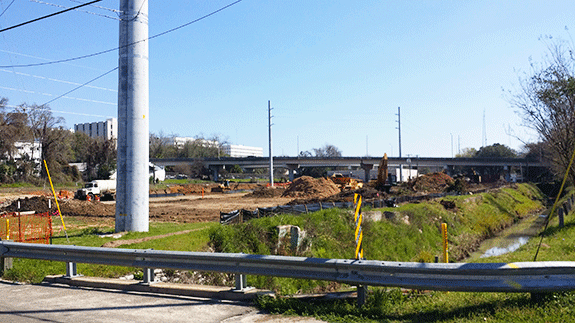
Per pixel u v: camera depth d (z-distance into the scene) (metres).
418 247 26.78
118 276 12.73
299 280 16.92
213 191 78.75
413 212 30.05
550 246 16.94
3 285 10.98
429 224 30.27
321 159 112.75
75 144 127.62
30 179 82.25
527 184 75.25
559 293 7.32
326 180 63.75
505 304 7.35
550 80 26.72
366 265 7.48
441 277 7.18
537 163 104.31
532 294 7.27
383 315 7.38
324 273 7.84
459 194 49.41
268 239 20.22
